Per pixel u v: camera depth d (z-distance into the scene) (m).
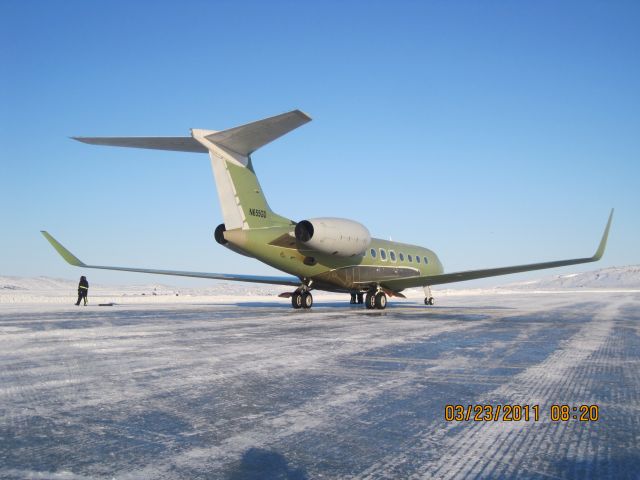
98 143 15.03
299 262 19.03
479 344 9.15
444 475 3.10
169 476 3.06
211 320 14.82
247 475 3.08
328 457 3.39
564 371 6.44
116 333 10.95
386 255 22.86
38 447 3.56
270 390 5.33
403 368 6.62
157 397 5.02
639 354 7.97
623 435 3.90
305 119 13.50
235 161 16.89
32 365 6.86
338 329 12.02
